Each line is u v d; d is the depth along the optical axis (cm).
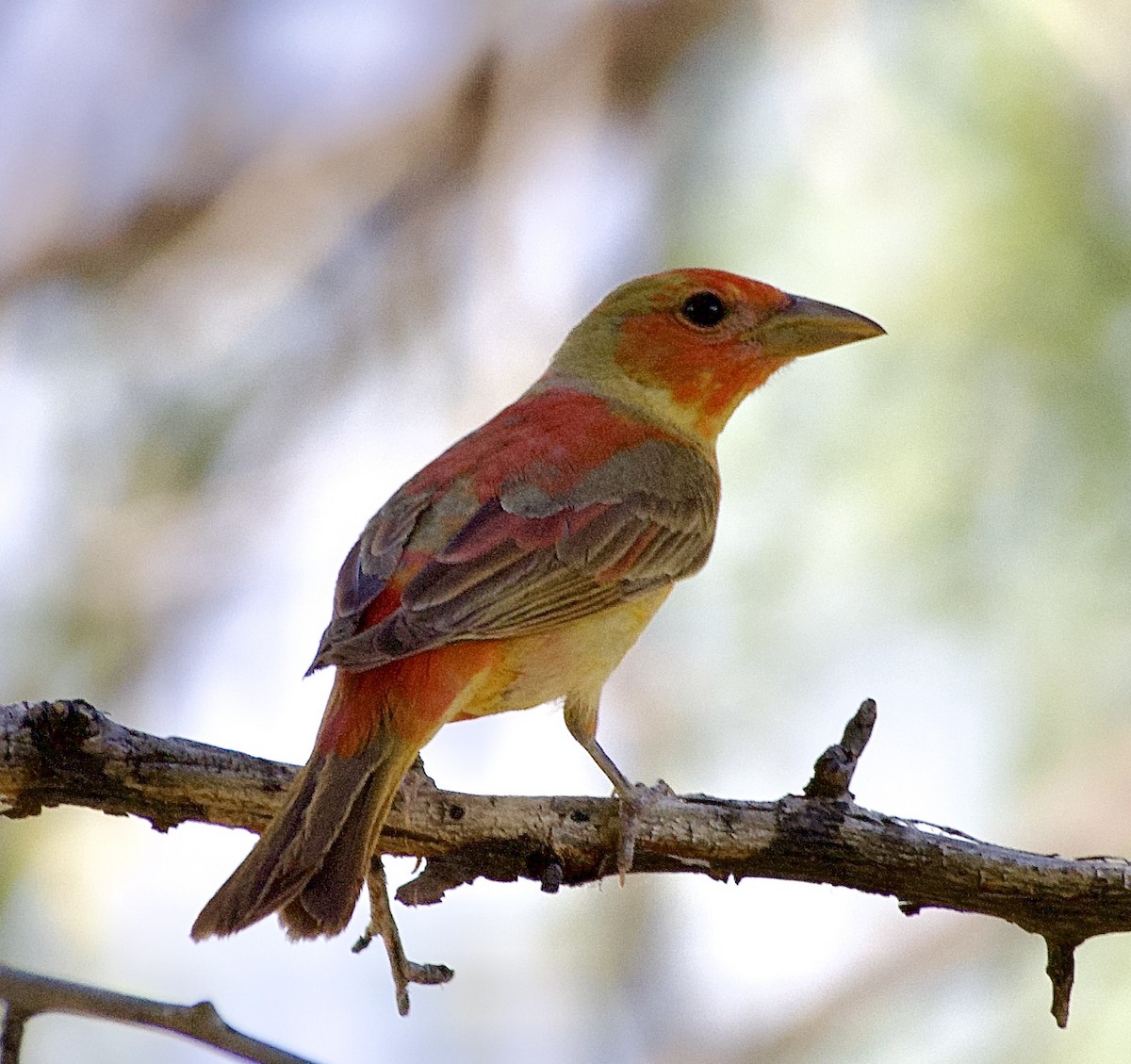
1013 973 1217
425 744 861
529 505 971
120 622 1302
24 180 1412
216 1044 620
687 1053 1278
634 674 1241
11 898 1207
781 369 1180
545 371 1189
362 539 952
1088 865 873
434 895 874
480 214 1238
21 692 1287
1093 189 1203
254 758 855
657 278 1162
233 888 782
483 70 1308
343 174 1351
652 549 1022
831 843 880
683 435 1142
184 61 1422
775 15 1252
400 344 1303
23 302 1394
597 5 1256
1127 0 1215
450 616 888
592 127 1238
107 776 838
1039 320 1184
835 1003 1262
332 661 835
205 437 1339
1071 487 1180
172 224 1391
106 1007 621
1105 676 1182
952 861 876
